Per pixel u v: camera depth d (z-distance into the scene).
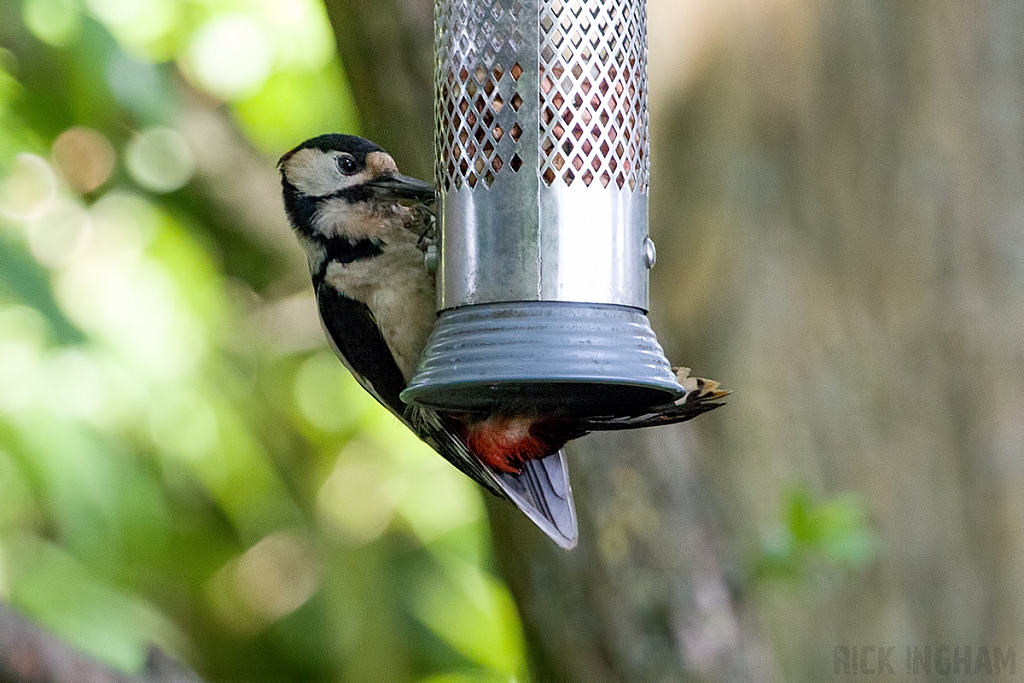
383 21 8.97
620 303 6.86
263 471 15.53
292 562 17.33
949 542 11.55
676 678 9.70
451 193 7.09
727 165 11.52
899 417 11.54
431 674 17.00
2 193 14.48
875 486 11.45
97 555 13.91
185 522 16.84
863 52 11.79
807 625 11.05
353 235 8.19
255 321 17.45
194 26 15.51
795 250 11.52
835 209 11.62
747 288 11.39
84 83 14.51
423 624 17.09
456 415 7.59
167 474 15.06
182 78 16.67
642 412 7.28
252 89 15.66
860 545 9.66
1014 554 11.60
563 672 9.80
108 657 13.33
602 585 9.70
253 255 17.56
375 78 9.09
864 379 11.48
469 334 6.78
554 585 9.73
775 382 11.30
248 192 17.16
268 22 15.64
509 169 6.84
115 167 16.22
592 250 6.82
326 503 17.16
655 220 11.51
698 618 9.78
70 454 13.55
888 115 11.79
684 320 11.40
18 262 13.85
